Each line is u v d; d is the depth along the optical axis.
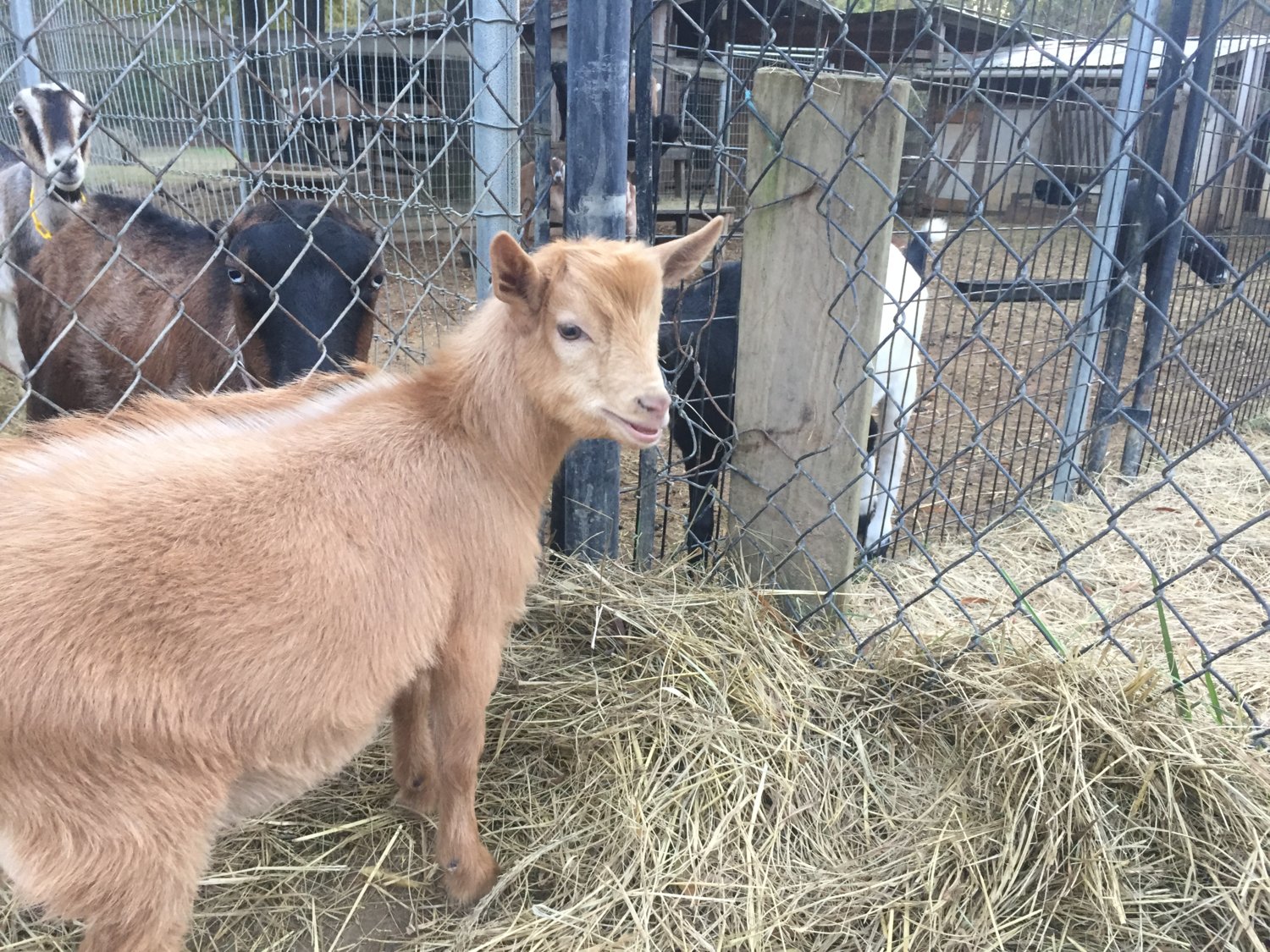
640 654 0.85
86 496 0.53
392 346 0.94
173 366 1.04
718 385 1.16
